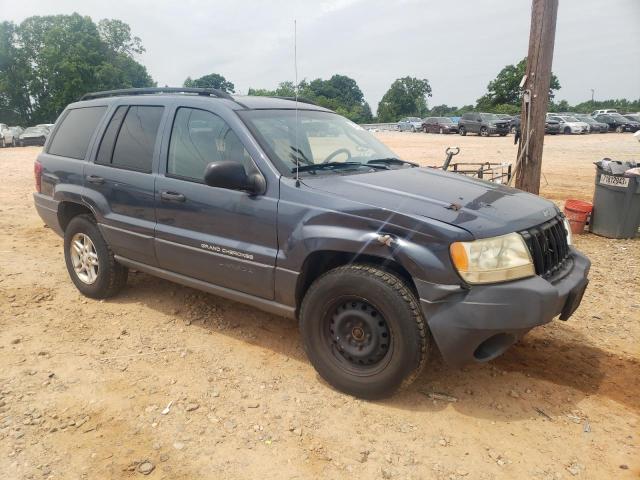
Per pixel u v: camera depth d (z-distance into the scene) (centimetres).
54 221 515
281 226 340
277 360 382
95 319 447
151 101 436
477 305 288
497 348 308
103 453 280
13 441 288
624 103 8300
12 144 3150
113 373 361
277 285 349
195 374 361
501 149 2230
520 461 279
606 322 450
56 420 307
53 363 373
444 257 289
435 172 413
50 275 557
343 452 285
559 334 427
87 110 498
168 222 404
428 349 307
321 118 440
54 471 267
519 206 340
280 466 273
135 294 500
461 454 285
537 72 750
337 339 332
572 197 1038
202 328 432
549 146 2411
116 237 444
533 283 296
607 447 291
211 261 379
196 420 309
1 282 531
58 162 499
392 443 292
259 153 357
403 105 8812
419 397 336
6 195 1080
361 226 311
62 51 5431
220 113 384
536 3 730
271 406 325
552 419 316
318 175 362
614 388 351
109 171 445
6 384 344
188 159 396
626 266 598
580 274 344
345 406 325
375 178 363
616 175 704
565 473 271
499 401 333
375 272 309
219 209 368
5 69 5475
